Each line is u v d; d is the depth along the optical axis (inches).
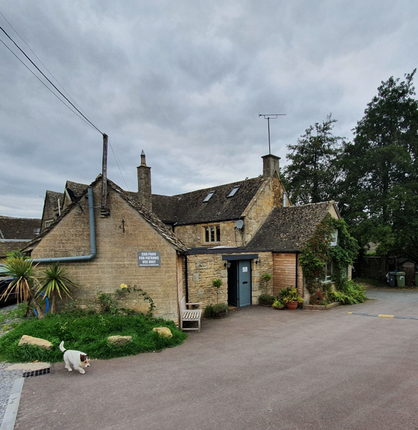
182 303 427.2
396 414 167.6
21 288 343.6
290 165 1237.7
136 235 377.1
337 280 641.0
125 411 174.1
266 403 181.9
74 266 378.0
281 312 522.0
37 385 210.1
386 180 894.4
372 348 297.9
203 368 245.1
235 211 749.3
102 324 318.0
